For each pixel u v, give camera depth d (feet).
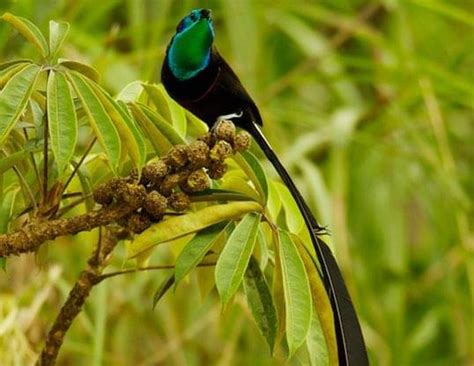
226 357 39.47
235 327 39.60
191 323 41.01
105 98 34.73
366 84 51.03
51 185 35.24
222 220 34.91
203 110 35.45
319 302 35.01
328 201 40.93
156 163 34.81
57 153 34.50
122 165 35.40
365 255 45.93
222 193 34.99
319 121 43.93
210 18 35.29
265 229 35.58
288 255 34.81
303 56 49.62
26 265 38.68
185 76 35.29
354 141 45.65
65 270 39.22
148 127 35.04
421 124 47.32
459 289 47.85
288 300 34.71
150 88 35.53
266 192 34.94
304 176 42.04
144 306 41.32
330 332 35.01
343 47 51.65
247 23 42.96
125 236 35.42
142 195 34.81
